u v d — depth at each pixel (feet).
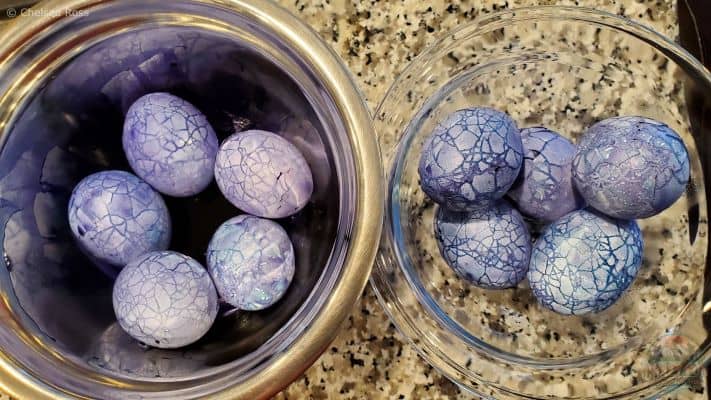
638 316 1.51
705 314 1.48
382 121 1.50
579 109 1.55
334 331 1.15
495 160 1.29
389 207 1.53
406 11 1.59
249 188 1.30
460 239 1.38
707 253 1.51
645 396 1.47
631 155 1.27
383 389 1.54
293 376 1.15
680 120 1.50
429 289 1.55
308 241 1.36
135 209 1.31
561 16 1.51
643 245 1.39
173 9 1.27
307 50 1.17
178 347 1.31
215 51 1.34
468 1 1.59
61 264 1.35
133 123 1.32
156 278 1.26
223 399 1.15
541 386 1.51
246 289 1.29
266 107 1.39
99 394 1.22
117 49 1.32
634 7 1.58
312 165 1.37
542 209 1.40
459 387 1.53
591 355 1.53
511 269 1.37
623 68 1.54
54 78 1.31
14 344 1.22
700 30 1.54
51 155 1.36
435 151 1.32
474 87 1.57
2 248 1.30
